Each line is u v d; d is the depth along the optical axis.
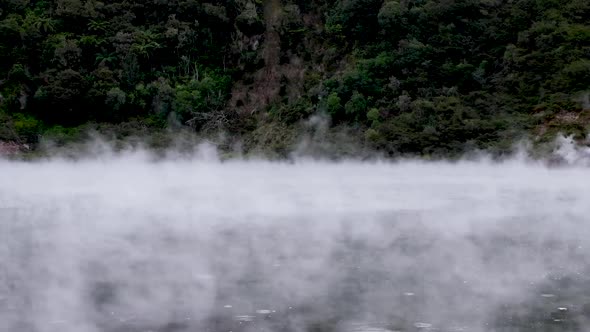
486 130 55.38
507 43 65.69
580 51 62.41
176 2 71.88
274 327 8.33
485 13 67.69
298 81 68.19
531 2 68.19
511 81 61.62
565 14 66.94
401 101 59.06
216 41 73.12
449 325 8.41
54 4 72.19
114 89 64.19
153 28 71.06
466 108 58.31
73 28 70.62
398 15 65.94
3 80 64.62
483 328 8.29
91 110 64.62
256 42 72.31
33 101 63.94
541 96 59.31
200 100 66.88
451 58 64.75
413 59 63.22
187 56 70.88
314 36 71.06
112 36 69.88
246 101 68.38
